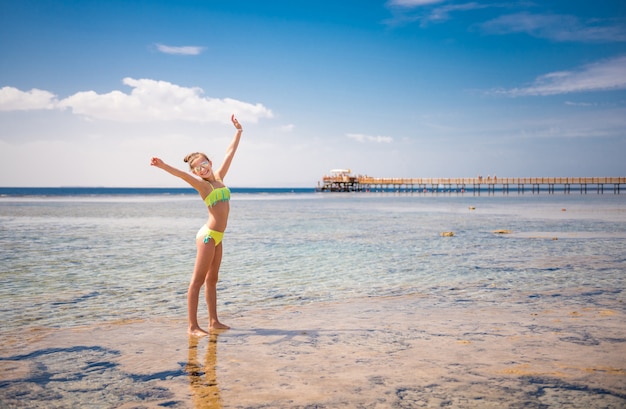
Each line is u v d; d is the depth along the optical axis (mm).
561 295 7039
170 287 7824
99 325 5469
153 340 4840
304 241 15125
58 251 12484
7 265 10141
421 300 6797
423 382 3551
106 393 3418
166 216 28547
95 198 70375
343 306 6438
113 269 9656
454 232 18125
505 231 17703
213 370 3893
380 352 4344
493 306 6348
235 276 8906
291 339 4828
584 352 4270
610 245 13617
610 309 6090
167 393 3396
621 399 3197
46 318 5789
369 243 14406
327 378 3662
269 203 53250
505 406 3098
